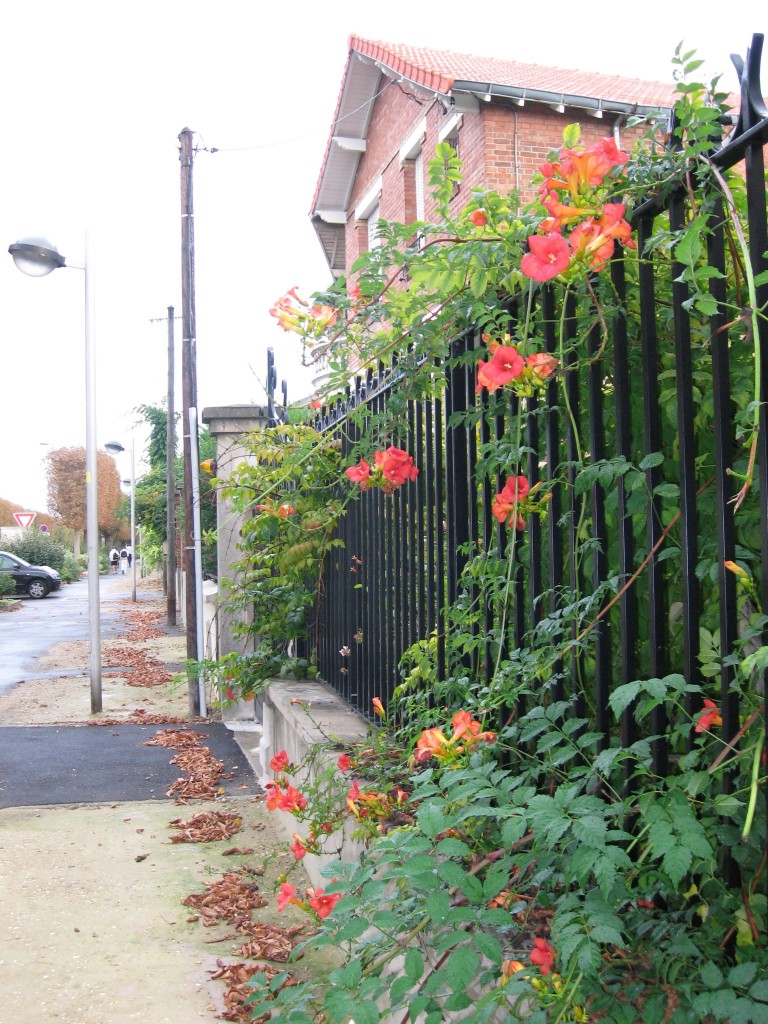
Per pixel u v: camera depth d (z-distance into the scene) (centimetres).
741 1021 136
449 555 337
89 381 945
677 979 159
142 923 371
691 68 188
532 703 259
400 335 361
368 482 359
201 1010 299
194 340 938
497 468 293
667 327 229
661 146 201
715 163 181
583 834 157
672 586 219
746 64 170
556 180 206
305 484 559
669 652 213
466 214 286
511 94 1088
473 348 321
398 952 190
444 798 192
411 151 1377
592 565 227
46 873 430
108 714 877
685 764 171
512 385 242
